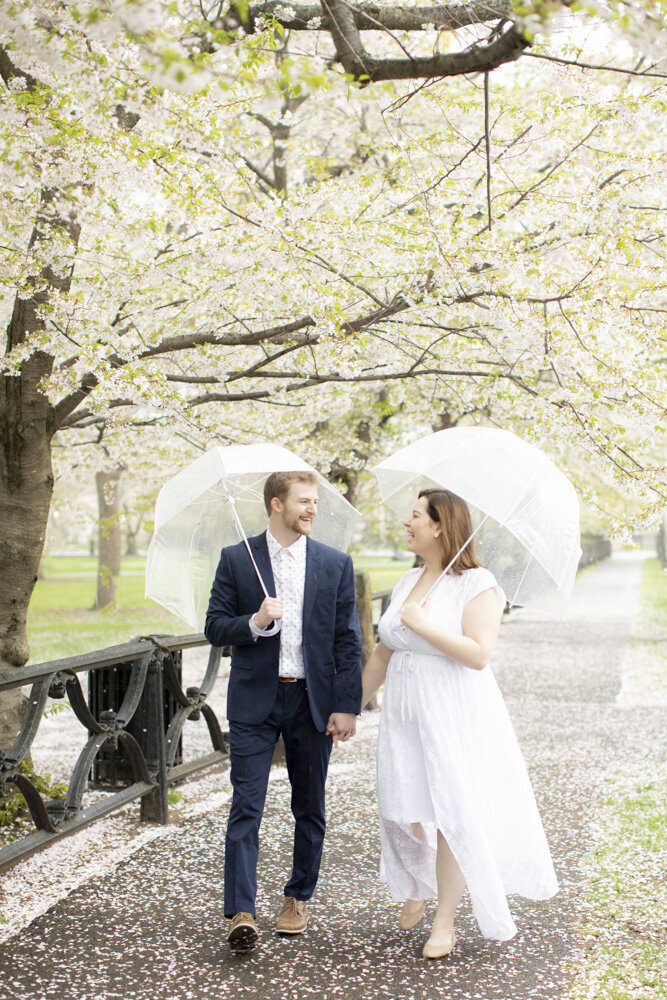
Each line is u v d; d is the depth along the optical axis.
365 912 3.95
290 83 3.92
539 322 5.11
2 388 5.39
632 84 5.35
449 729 3.39
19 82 4.41
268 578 3.65
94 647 14.21
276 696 3.62
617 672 11.50
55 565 50.03
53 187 5.03
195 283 5.98
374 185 6.23
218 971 3.33
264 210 5.14
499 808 3.44
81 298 5.21
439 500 3.58
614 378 5.30
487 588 3.50
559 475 3.59
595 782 6.18
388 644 3.59
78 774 4.59
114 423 6.56
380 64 3.36
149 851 4.76
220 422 8.02
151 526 9.19
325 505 4.02
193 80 2.73
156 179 4.67
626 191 5.93
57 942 3.59
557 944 3.58
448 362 6.46
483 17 3.63
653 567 43.72
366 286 6.19
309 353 6.38
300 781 3.68
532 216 6.02
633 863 4.54
